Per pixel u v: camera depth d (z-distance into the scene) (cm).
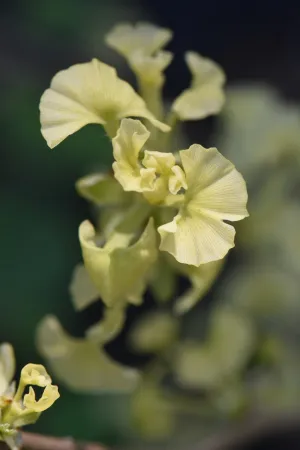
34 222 48
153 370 37
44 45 55
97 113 23
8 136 50
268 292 38
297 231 38
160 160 23
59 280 48
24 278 47
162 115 24
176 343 37
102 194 24
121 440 45
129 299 25
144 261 23
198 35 64
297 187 39
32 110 51
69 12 55
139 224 24
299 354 37
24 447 24
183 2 64
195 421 39
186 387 37
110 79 23
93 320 48
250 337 37
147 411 37
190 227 22
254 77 63
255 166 38
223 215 22
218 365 36
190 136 56
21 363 46
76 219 49
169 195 23
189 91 24
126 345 53
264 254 39
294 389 37
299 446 50
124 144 23
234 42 64
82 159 49
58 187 49
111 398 46
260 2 64
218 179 22
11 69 53
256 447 51
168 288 25
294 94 63
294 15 64
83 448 24
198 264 22
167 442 40
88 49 55
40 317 47
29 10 55
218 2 64
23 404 23
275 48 63
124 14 57
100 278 23
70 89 23
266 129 39
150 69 24
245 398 36
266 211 38
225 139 39
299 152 38
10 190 49
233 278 39
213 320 37
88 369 26
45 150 49
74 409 45
